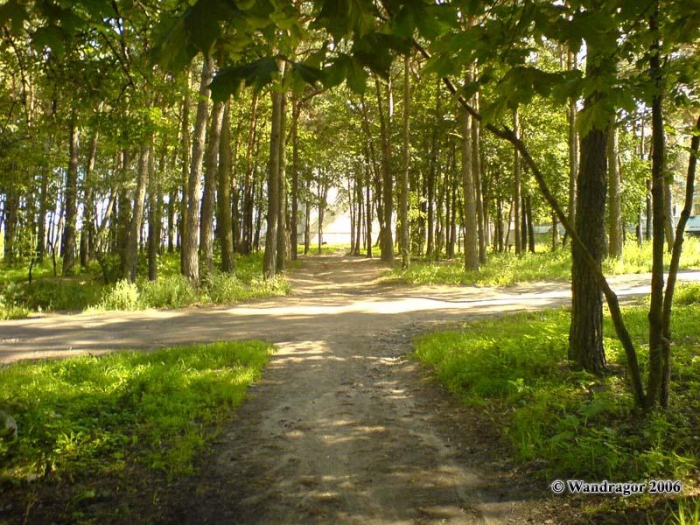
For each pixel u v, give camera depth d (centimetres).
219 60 255
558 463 421
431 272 2162
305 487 417
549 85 284
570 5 248
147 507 387
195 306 1557
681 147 499
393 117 2864
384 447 491
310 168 3959
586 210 636
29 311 1435
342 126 3272
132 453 468
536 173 461
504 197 3306
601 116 325
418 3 199
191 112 2666
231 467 451
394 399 634
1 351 928
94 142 2472
